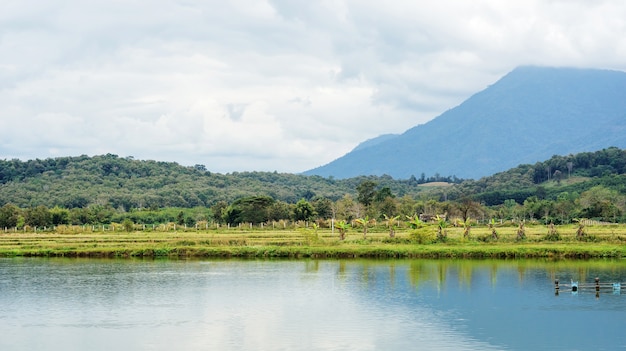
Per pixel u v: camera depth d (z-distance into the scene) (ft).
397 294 243.81
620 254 339.98
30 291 251.80
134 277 285.02
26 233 486.38
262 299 235.81
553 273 289.12
